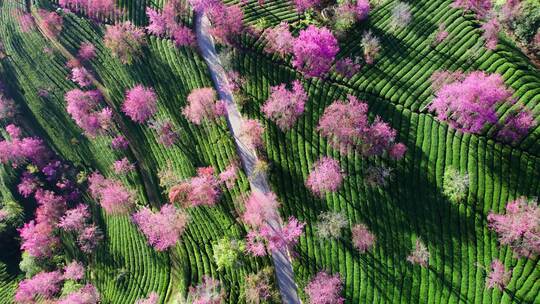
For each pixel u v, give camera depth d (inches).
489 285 1433.3
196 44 1891.0
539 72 1557.6
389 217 1562.5
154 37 1966.0
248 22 1844.2
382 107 1632.6
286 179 1667.1
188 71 1882.4
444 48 1631.4
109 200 1904.5
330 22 1732.3
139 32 1957.4
